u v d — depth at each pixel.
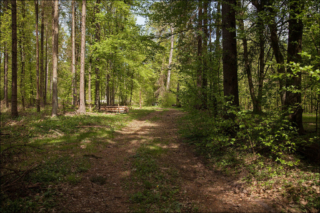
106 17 17.20
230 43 7.33
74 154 6.71
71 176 4.86
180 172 5.56
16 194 3.77
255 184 4.51
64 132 9.82
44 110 18.08
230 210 3.67
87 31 19.47
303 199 3.70
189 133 9.58
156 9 9.03
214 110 6.92
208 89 6.91
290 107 4.96
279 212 3.48
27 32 19.83
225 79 7.32
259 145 6.05
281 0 5.55
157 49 9.52
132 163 6.14
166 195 4.27
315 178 4.18
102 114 17.41
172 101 30.64
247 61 9.78
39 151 6.75
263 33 7.29
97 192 4.33
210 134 6.45
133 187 4.62
